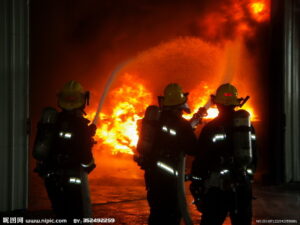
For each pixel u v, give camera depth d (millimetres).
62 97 4344
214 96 4492
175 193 4391
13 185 6133
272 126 8695
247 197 4230
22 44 6168
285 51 8688
